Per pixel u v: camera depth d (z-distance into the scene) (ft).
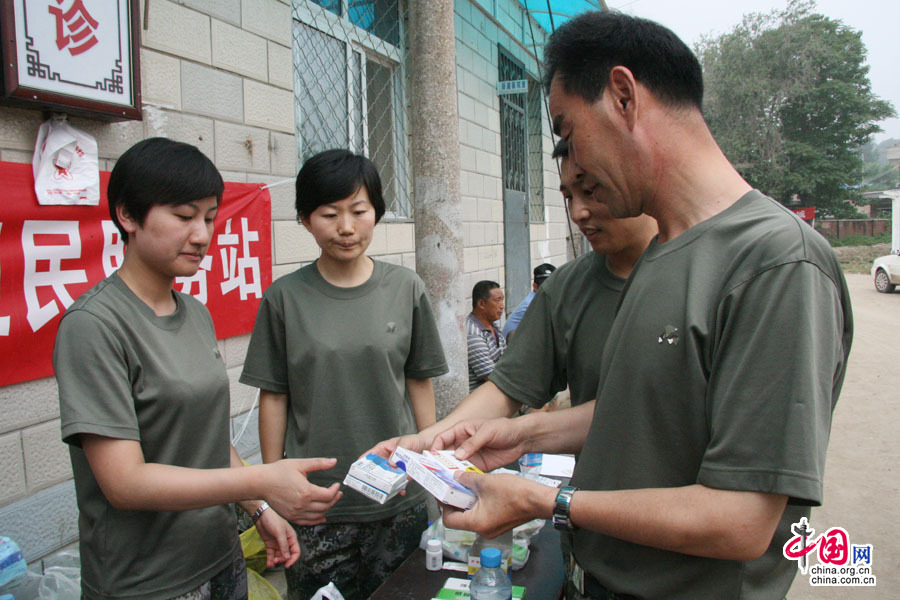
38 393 6.72
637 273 3.19
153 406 4.23
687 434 2.88
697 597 2.96
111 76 7.03
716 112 95.40
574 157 3.24
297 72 11.10
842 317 2.78
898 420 17.54
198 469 4.12
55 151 6.69
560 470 7.29
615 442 3.11
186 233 4.23
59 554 6.97
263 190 9.66
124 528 4.22
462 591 4.83
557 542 5.75
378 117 13.89
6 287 6.33
